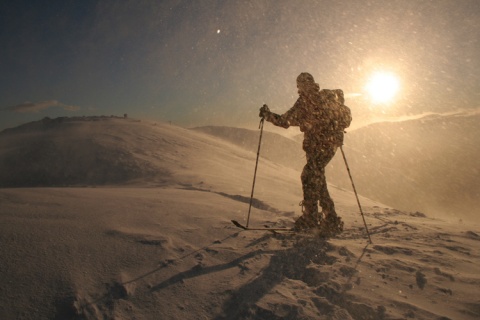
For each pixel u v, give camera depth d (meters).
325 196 3.78
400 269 2.66
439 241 3.44
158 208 4.28
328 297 2.27
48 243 2.90
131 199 4.80
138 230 3.34
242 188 8.42
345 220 4.49
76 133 38.34
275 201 5.81
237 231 3.55
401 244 3.33
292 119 3.79
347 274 2.57
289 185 14.35
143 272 2.55
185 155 27.12
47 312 2.09
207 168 19.77
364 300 2.19
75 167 26.47
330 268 2.66
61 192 5.04
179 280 2.46
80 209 3.97
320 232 3.60
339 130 3.75
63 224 3.35
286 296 2.24
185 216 4.01
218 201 5.21
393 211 5.79
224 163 24.38
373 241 3.46
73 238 3.04
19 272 2.46
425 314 2.01
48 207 3.98
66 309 2.11
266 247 3.09
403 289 2.35
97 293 2.28
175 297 2.26
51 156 29.52
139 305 2.18
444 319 1.95
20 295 2.22
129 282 2.40
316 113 3.73
